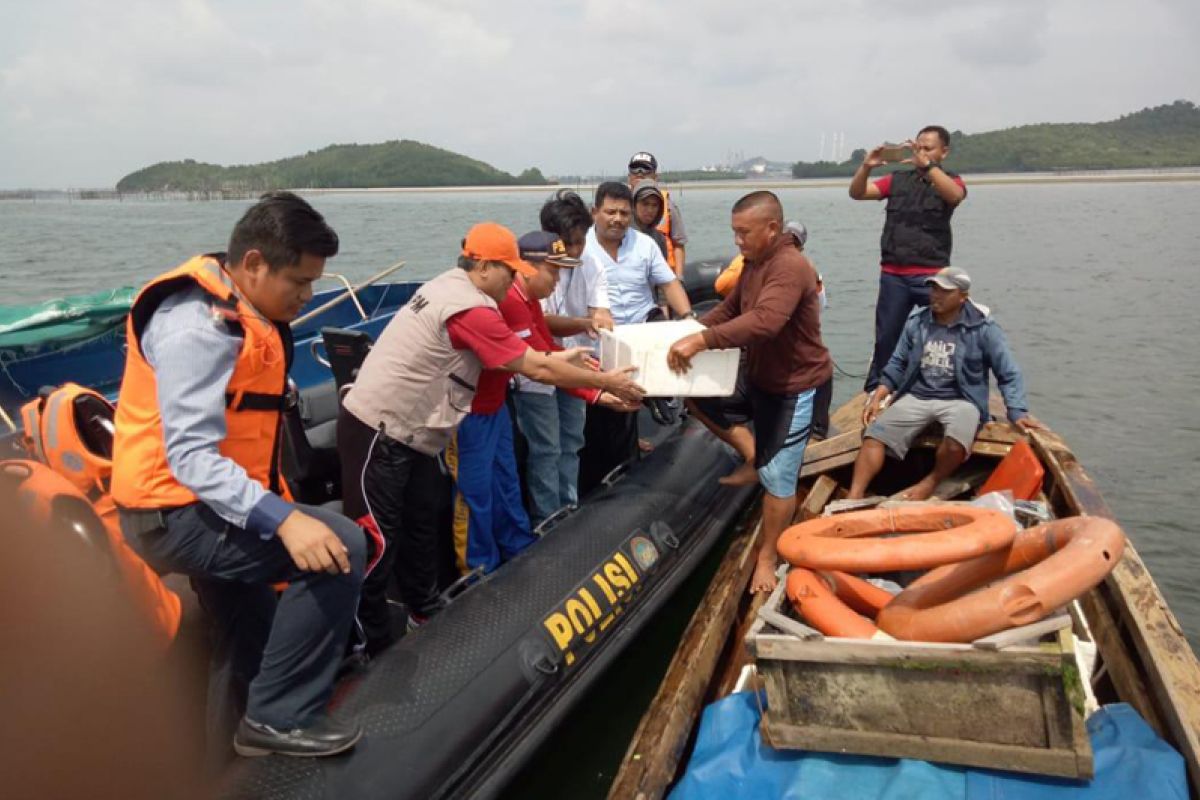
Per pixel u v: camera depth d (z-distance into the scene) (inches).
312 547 85.7
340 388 155.9
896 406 201.3
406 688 116.4
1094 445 335.9
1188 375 434.6
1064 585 101.0
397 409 122.5
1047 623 102.3
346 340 152.5
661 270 203.8
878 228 1427.2
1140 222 1497.3
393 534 128.3
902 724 108.0
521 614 135.9
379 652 129.9
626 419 194.5
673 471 191.3
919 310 204.1
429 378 122.9
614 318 199.0
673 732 124.0
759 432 162.4
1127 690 123.5
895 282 247.0
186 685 107.9
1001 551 114.6
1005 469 184.7
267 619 109.5
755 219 149.3
